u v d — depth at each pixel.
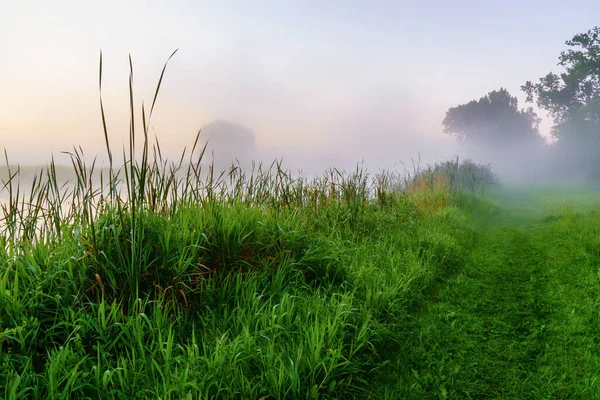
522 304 4.90
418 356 3.61
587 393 3.02
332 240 5.79
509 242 8.49
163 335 3.16
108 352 2.88
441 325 4.27
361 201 7.84
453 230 8.55
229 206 5.32
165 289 3.46
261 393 2.63
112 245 3.67
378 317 4.08
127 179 3.53
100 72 3.30
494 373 3.40
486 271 6.26
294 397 2.64
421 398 3.03
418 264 5.62
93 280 3.44
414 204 9.46
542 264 6.55
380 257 5.77
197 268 3.86
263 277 4.16
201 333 3.38
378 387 3.12
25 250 3.54
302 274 4.57
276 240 4.79
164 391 2.49
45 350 2.89
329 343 3.20
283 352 3.00
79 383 2.58
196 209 4.64
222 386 2.65
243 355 2.95
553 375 3.32
